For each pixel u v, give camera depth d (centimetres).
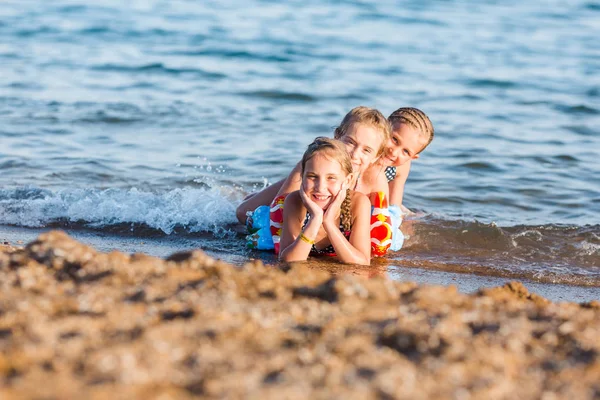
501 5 3152
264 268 556
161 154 1162
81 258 528
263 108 1496
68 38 2114
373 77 1836
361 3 3014
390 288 518
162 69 1798
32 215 845
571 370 397
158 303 449
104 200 905
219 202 919
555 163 1205
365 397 341
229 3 2853
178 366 360
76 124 1299
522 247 832
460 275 732
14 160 1080
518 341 428
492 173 1144
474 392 357
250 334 410
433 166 1169
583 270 770
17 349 365
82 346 375
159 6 2719
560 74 1955
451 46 2284
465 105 1606
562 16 2933
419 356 396
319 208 721
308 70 1872
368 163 782
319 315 452
